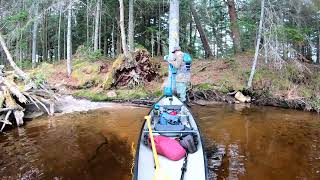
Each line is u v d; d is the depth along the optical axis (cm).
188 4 2422
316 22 1800
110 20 2827
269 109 1373
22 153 754
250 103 1548
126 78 1652
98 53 2139
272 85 1552
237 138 886
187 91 1505
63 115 1151
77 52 2420
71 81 1761
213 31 2917
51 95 1223
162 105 849
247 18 1667
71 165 686
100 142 832
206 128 990
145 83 1688
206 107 1395
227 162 706
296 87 1504
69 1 1955
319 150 795
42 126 995
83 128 965
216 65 1936
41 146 804
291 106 1428
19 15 1962
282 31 1437
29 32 2661
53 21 2948
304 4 1584
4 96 1016
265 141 860
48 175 635
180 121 726
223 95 1585
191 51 2748
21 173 641
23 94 1101
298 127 1023
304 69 1623
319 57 2106
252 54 2012
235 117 1168
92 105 1347
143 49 1731
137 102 1424
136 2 2464
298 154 766
